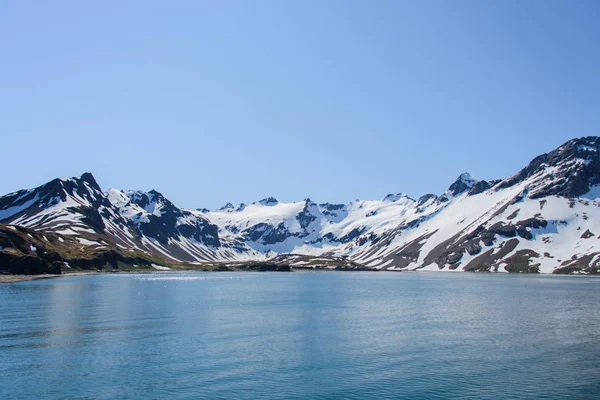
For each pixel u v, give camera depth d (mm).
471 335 70562
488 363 53969
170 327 75000
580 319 87562
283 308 102750
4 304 102062
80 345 60969
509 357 56812
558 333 72500
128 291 140875
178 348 59844
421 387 45188
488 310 101125
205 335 68625
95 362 52719
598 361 55062
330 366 52188
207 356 55875
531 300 124562
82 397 41875
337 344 63469
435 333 72125
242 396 42250
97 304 104312
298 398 41781
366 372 49969
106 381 46156
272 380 46844
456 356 57125
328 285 193875
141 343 62562
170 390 43719
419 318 88250
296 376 48250
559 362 54594
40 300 110125
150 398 41688
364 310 100375
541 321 84938
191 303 110375
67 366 51094
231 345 62062
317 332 72125
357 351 59406
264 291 153875
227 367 51281
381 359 55500
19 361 52906
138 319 82938
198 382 46031
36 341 63250
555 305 111875
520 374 49688
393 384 46031
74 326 74938
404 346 62531
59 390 43562
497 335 70688
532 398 42406
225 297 128125
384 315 92250
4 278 183625
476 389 44781
